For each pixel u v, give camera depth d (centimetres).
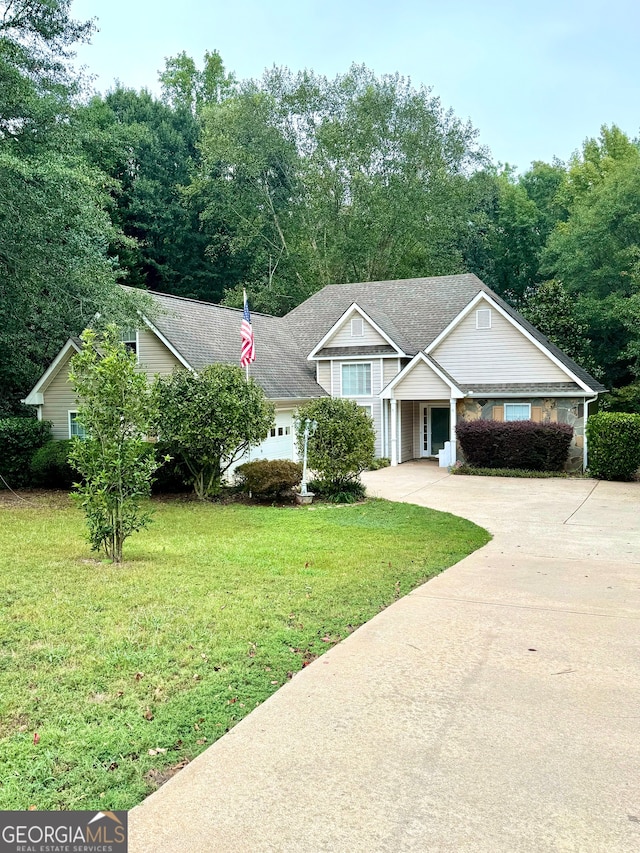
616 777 370
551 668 531
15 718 434
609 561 942
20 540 1045
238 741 407
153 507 1441
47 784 359
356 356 2470
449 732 422
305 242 3984
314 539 1074
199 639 582
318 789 355
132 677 500
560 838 315
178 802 343
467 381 2409
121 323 1766
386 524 1234
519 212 4553
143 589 746
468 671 524
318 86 3931
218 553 952
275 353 2469
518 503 1537
